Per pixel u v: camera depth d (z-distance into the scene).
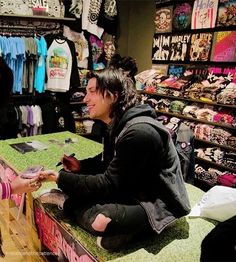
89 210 1.42
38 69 3.89
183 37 3.79
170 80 3.83
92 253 1.31
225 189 1.70
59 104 4.19
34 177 1.54
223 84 3.27
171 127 2.16
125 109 1.47
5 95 1.06
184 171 2.08
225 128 3.26
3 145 2.57
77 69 4.23
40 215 1.74
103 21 4.48
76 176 1.45
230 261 1.10
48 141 2.73
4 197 1.47
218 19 3.35
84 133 4.54
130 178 1.36
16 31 3.91
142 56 4.71
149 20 4.49
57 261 1.68
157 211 1.39
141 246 1.38
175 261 1.29
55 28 4.18
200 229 1.54
